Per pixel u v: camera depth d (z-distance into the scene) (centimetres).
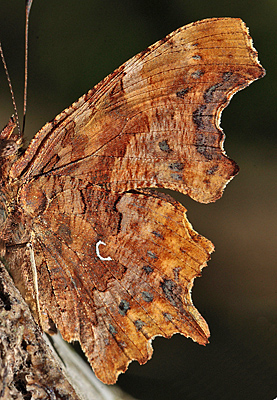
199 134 18
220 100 18
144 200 19
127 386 19
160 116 18
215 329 20
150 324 19
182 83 18
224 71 18
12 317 18
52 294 19
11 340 18
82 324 19
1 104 21
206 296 20
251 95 21
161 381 19
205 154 18
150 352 19
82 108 18
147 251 19
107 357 19
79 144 19
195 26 18
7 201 19
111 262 19
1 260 19
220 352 19
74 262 19
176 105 18
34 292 19
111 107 18
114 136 19
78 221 19
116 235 19
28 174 19
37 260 19
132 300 19
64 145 19
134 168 19
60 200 19
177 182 19
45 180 19
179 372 19
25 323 18
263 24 21
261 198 21
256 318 20
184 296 19
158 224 19
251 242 20
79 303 19
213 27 18
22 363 18
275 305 20
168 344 20
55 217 19
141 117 18
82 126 19
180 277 19
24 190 19
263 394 19
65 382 18
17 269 19
